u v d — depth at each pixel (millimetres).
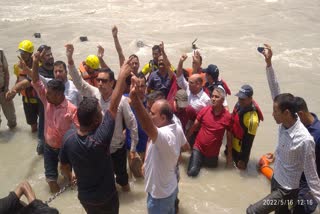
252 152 7688
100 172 4457
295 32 16562
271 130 8492
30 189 4270
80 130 4430
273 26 17375
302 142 4629
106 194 4582
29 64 7492
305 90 10688
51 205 6141
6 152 7598
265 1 22188
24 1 21609
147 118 3951
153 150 4488
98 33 15820
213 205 6219
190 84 7223
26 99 7836
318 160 4992
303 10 20203
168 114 4473
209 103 7195
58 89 5785
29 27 16516
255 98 10031
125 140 6254
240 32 16438
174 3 21609
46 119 6023
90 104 4332
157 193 4598
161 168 4496
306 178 4691
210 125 6906
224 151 7660
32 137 8164
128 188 6445
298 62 13016
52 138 5977
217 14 19531
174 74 7562
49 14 18938
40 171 7012
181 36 15742
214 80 7598
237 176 6953
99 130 4359
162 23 17703
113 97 4242
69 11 19578
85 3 21266
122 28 16688
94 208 4684
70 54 6332
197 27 17109
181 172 7070
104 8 20266
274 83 5820
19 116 8992
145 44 14500
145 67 8445
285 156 4848
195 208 6141
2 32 15742
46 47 7250
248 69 12227
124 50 13867
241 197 6426
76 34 15609
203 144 6973
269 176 6789
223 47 14469
